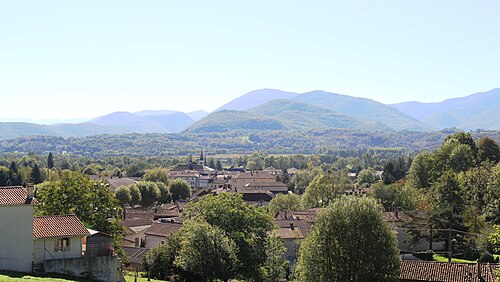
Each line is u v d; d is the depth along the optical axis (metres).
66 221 61.00
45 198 74.38
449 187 109.44
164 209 158.38
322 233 61.09
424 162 141.25
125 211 143.75
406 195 125.75
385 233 60.81
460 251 96.75
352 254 59.50
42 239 57.56
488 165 120.00
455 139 141.38
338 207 61.53
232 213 77.06
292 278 77.75
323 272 60.09
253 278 74.56
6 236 55.88
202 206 79.19
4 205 55.62
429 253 98.38
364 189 167.88
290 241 102.69
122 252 76.62
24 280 48.66
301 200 160.88
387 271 59.47
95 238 61.28
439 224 98.56
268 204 165.50
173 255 78.44
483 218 97.19
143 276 77.94
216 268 67.88
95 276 59.50
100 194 76.62
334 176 155.75
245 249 74.12
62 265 57.72
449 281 63.28
